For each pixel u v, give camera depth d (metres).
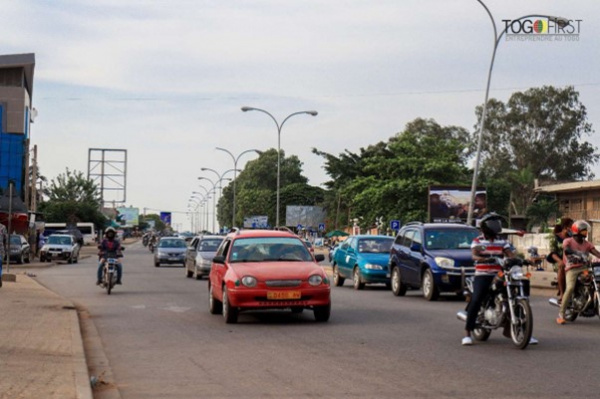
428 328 16.56
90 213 122.69
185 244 51.81
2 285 27.69
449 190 59.38
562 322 17.36
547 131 95.62
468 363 11.91
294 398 9.42
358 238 31.17
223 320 18.41
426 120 106.25
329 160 103.81
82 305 22.55
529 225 80.12
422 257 24.66
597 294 16.92
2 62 80.19
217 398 9.50
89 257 72.31
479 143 41.59
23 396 8.81
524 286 13.56
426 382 10.37
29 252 54.62
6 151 73.69
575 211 77.56
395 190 68.94
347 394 9.62
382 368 11.51
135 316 19.47
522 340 13.26
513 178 89.50
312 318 18.70
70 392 9.11
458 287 23.72
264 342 14.48
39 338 14.05
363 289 29.81
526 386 10.03
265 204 158.12
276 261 18.39
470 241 25.17
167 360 12.58
